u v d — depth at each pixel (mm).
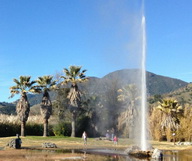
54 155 26797
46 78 57812
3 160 22672
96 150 34188
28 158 24125
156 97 130625
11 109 150000
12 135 61062
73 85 61844
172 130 63500
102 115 77938
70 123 67938
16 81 55594
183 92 173125
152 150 27594
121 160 23984
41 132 65812
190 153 33031
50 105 58406
